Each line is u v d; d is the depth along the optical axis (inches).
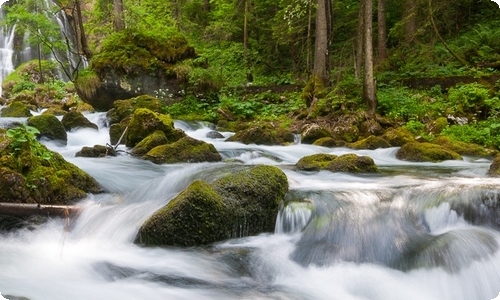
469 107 506.6
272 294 175.3
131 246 211.5
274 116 589.0
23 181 235.6
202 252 203.2
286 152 431.8
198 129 549.6
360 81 584.1
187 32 925.8
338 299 174.7
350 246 205.0
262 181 232.4
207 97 662.5
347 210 223.0
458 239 198.8
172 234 206.5
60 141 434.6
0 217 225.9
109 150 372.8
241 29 876.6
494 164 311.1
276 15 761.6
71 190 257.8
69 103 692.1
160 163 345.7
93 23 957.8
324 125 513.7
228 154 401.7
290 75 802.2
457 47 679.1
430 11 655.1
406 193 236.1
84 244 218.1
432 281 186.1
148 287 176.4
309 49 737.0
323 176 304.3
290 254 205.5
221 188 223.6
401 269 193.2
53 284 174.1
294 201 232.7
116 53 643.5
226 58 781.3
